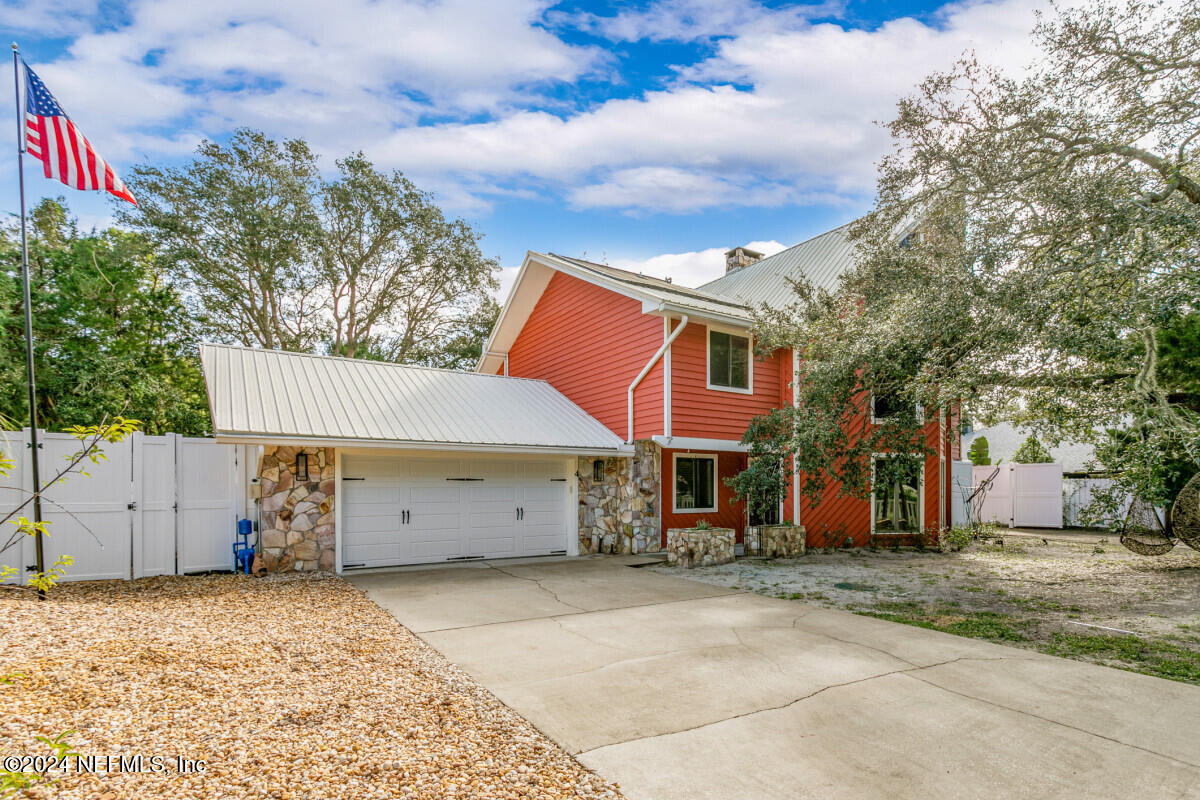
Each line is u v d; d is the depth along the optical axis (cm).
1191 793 335
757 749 382
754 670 537
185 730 359
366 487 1059
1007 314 751
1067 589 925
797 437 1094
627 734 402
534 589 900
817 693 481
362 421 1032
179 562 934
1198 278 648
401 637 623
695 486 1489
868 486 1163
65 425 1417
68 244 1636
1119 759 373
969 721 429
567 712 438
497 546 1188
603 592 884
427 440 1027
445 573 1028
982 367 815
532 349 1745
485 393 1388
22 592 740
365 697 440
